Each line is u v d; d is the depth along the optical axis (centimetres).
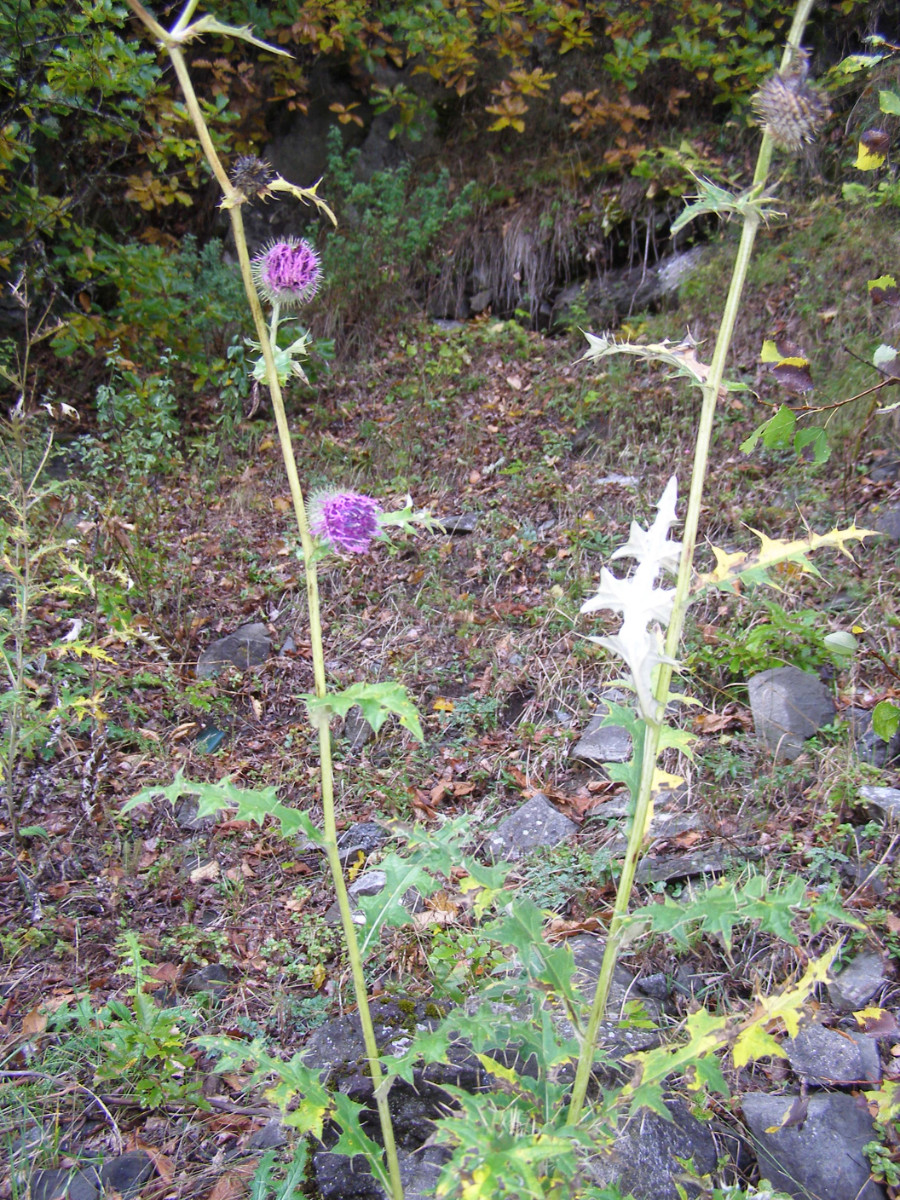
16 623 371
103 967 326
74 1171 246
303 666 508
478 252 880
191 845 388
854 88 732
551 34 944
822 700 372
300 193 158
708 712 389
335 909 346
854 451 517
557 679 454
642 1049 239
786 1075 243
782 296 704
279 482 680
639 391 674
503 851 358
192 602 558
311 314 831
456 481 658
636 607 145
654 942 280
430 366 775
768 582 142
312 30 849
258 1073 170
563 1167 135
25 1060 283
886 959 265
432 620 524
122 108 704
